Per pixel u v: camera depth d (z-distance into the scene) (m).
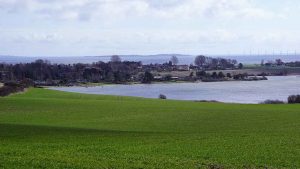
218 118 60.53
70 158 25.94
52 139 36.88
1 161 24.27
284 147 33.44
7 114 65.06
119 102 88.44
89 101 88.62
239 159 28.23
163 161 26.28
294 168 25.58
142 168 23.97
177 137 39.50
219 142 36.06
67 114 65.81
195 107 78.94
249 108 77.88
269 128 49.31
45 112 68.00
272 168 25.50
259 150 31.89
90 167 23.50
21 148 30.02
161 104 85.88
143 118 61.12
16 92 110.31
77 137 38.62
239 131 46.38
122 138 38.31
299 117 60.97
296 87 189.62
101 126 52.00
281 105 88.00
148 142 35.62
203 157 28.88
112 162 25.17
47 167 23.23
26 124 50.00
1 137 37.72
